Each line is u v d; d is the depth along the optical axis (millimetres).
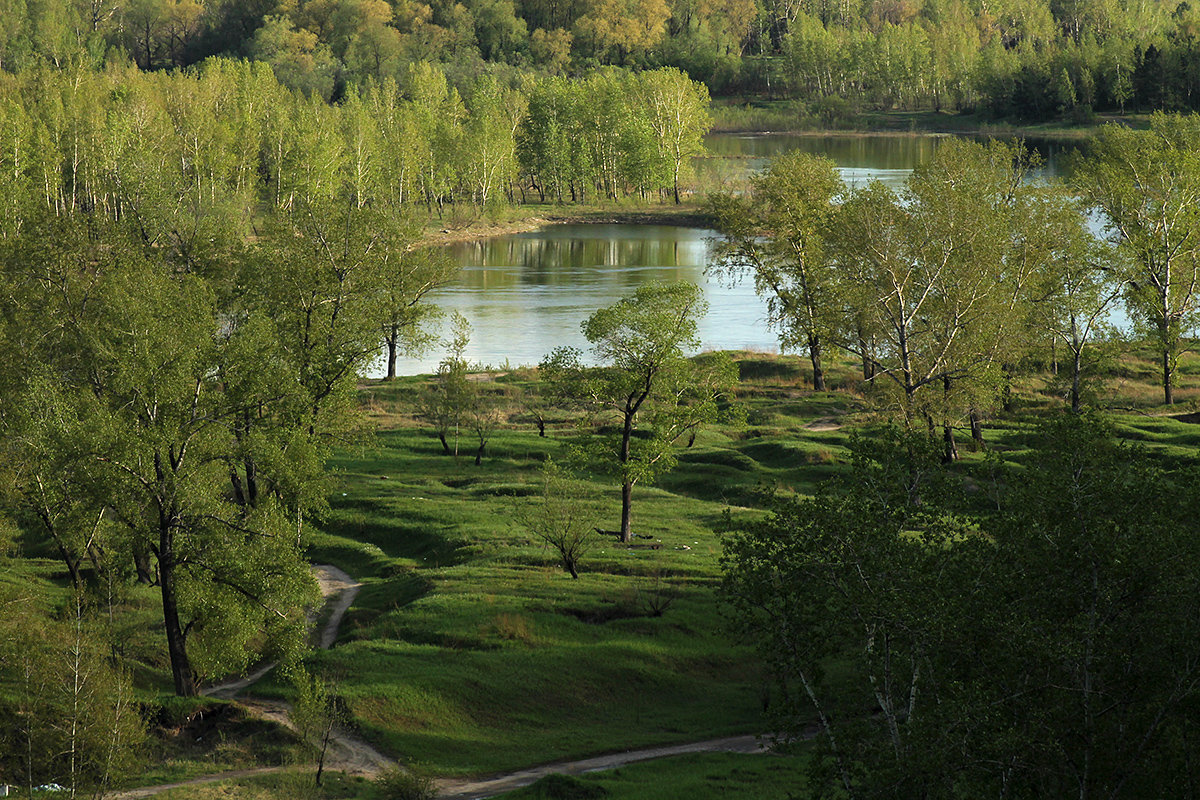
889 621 25359
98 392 50938
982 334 70438
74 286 61406
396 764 37750
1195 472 28953
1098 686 24438
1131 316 92875
